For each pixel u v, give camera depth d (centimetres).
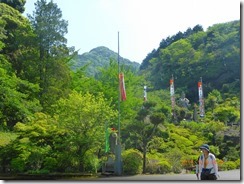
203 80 7531
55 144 2339
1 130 2978
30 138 2336
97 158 2402
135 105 3534
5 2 4484
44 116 2662
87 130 2328
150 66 9650
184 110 5075
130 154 2386
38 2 3616
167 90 7600
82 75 4006
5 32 3584
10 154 2286
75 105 2323
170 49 9044
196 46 8825
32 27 3647
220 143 3441
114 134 2414
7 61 3347
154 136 2594
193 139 3459
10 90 2805
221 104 5506
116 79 3662
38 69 3488
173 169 2483
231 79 7156
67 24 3625
